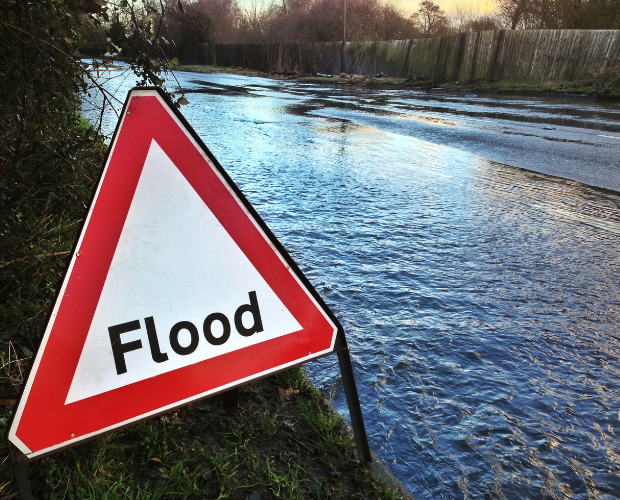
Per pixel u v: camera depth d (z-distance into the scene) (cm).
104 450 194
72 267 157
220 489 186
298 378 265
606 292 409
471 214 621
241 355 184
